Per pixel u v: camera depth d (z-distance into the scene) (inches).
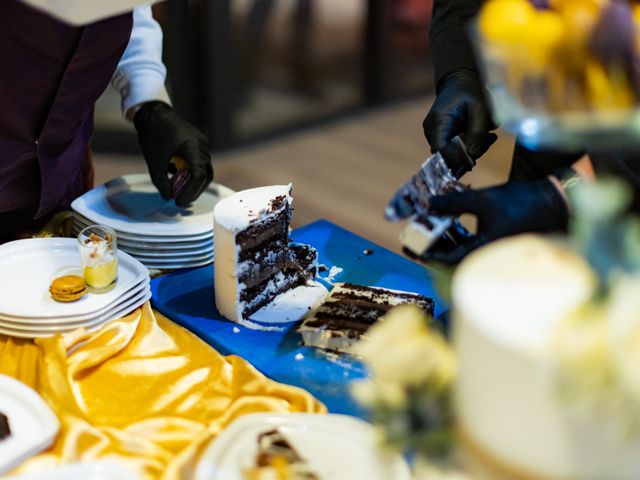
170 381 69.6
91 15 54.4
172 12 197.3
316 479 55.4
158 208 94.6
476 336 40.2
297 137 227.6
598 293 39.3
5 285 77.7
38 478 53.9
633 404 36.1
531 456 40.2
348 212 186.5
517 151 90.0
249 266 79.4
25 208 92.2
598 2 42.4
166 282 86.5
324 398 69.0
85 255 75.2
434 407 43.5
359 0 236.1
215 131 212.4
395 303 80.7
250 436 59.0
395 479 54.4
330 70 241.9
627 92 43.0
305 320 77.6
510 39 42.3
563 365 36.9
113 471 55.0
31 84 81.0
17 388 63.1
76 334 71.7
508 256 44.9
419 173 67.4
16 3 74.5
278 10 222.7
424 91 260.4
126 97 98.3
